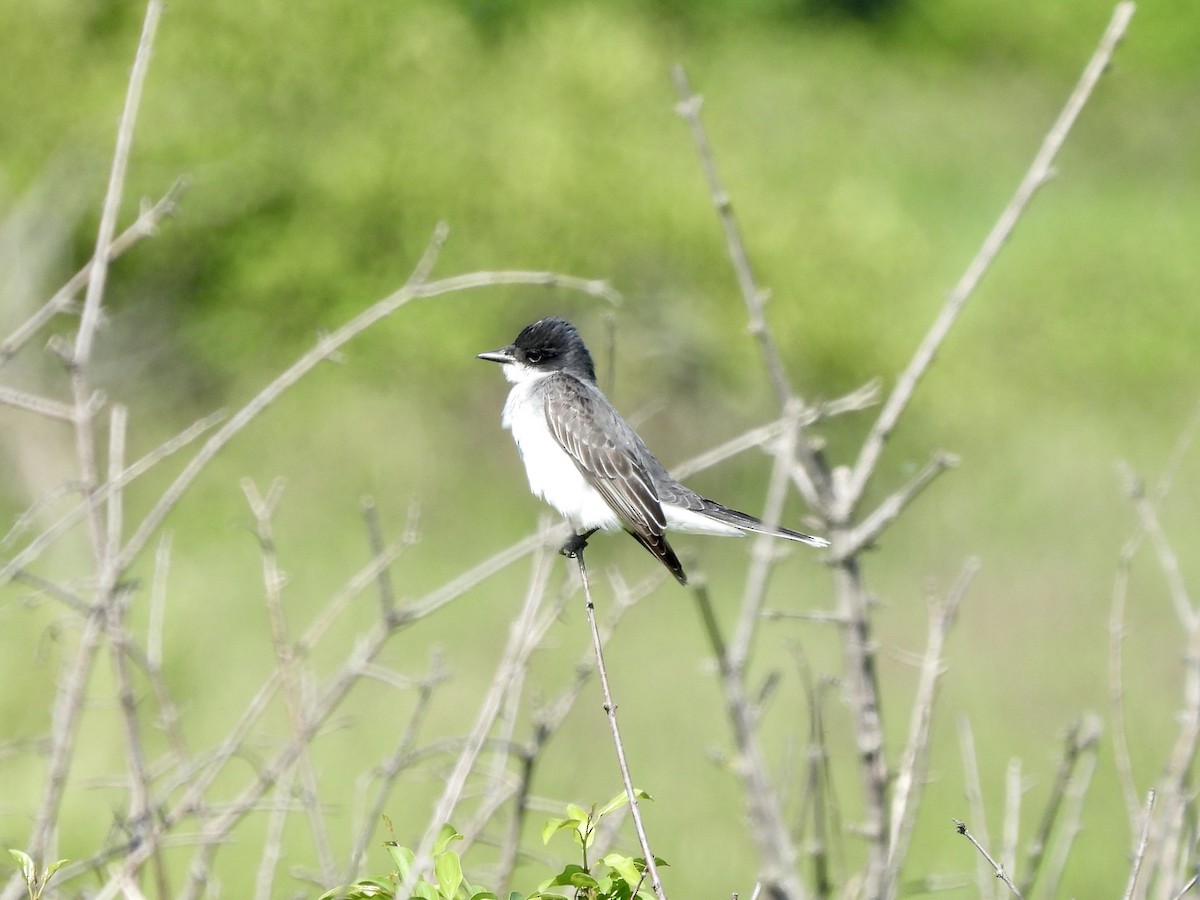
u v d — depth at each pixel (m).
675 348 22.08
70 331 19.34
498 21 25.67
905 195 34.47
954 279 29.33
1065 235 32.66
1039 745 12.21
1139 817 5.14
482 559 17.67
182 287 20.78
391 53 21.73
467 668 13.09
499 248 21.44
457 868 3.78
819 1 39.44
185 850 8.88
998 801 11.06
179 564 15.38
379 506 19.70
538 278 6.03
